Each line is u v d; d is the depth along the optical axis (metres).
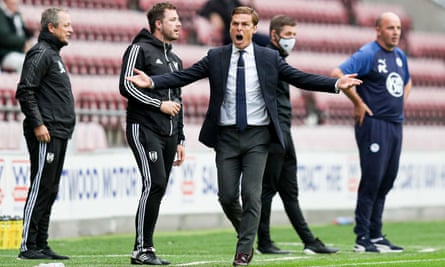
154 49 20.14
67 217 29.88
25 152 28.16
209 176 34.50
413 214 41.03
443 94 53.16
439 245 28.52
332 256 22.91
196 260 21.69
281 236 31.70
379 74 25.05
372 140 25.00
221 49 18.94
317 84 18.31
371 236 25.67
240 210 19.33
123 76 19.73
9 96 36.72
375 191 25.12
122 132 35.25
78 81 39.81
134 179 32.09
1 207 27.44
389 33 25.03
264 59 18.77
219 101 18.77
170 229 33.34
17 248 25.12
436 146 47.34
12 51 37.91
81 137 33.41
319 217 38.12
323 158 37.56
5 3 38.31
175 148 20.41
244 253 18.53
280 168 23.52
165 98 20.27
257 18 18.91
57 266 18.23
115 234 31.53
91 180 30.64
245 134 18.78
